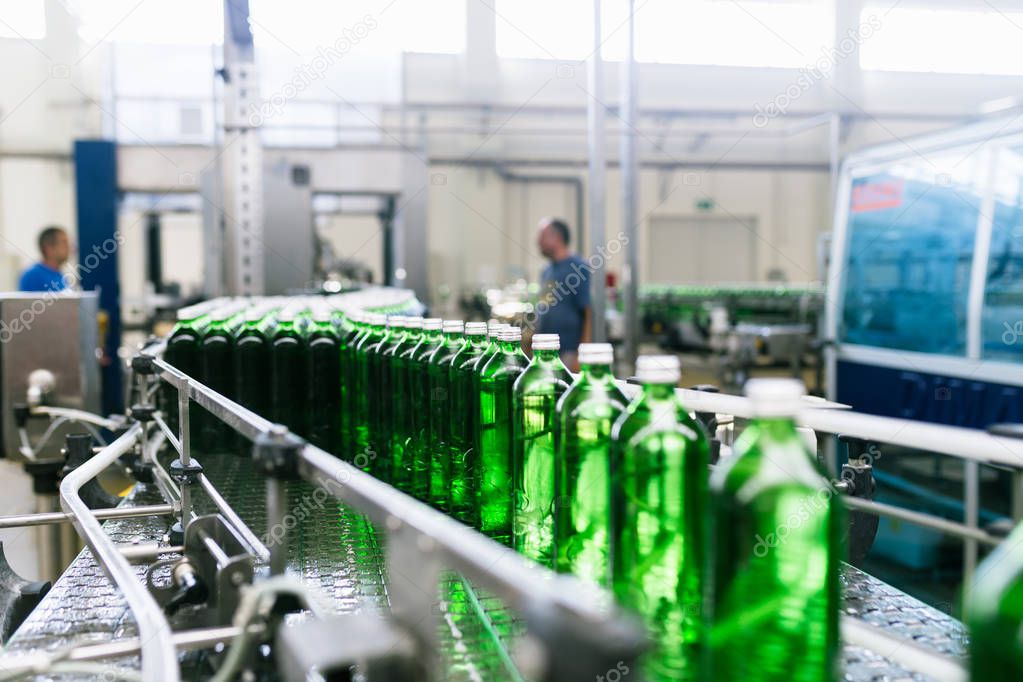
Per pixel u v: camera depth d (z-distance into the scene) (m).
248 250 3.43
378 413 1.45
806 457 0.64
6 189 9.84
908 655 0.79
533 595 0.45
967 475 2.99
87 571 1.28
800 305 6.72
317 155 5.77
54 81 9.53
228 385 1.71
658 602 0.79
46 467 2.56
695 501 0.80
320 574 1.06
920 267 3.50
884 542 3.40
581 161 10.41
